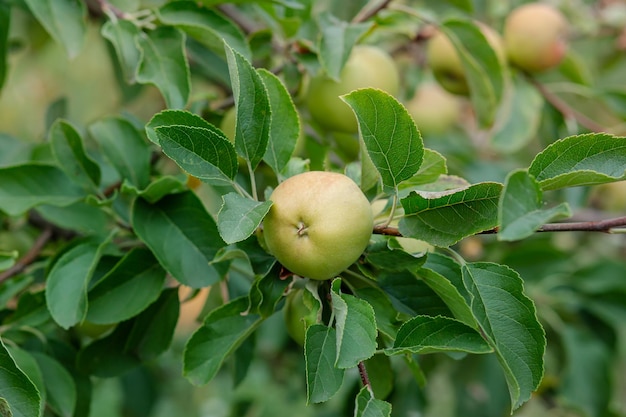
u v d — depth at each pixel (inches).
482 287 29.7
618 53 63.0
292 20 38.0
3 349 28.4
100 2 36.9
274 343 49.7
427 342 28.9
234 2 37.5
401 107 28.6
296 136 31.4
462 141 57.9
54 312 33.2
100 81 76.2
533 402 60.9
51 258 36.2
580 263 53.1
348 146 40.6
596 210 57.9
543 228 28.6
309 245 29.1
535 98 50.4
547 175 29.0
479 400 51.6
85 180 36.1
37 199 35.9
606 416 46.6
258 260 30.9
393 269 29.9
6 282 35.9
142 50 36.0
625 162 28.9
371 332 28.3
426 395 51.0
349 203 29.1
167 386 64.1
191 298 36.2
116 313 33.9
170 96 35.6
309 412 64.0
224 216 28.2
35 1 36.9
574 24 58.9
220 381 67.7
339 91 38.9
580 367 46.8
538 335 29.3
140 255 34.4
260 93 29.8
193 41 41.3
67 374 35.1
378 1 43.3
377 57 39.8
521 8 51.2
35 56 59.3
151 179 37.5
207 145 29.2
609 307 49.1
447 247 29.3
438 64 48.6
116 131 36.5
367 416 28.0
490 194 28.4
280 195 29.4
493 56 42.9
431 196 28.5
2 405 28.1
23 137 69.7
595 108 65.5
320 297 30.4
